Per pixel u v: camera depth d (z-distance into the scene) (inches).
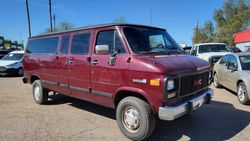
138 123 189.8
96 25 225.9
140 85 183.9
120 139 198.4
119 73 197.5
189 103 187.9
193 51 574.2
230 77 345.4
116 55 202.5
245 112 267.6
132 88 189.2
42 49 300.4
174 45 239.6
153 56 193.6
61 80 263.9
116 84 200.7
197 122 236.8
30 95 373.4
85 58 229.0
